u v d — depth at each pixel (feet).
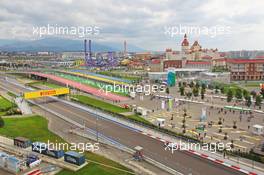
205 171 221.87
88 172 225.97
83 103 496.23
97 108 456.04
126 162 245.04
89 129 342.44
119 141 296.51
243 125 354.13
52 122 377.71
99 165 238.48
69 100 526.16
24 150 275.18
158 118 374.43
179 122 371.15
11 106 465.47
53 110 446.19
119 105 485.15
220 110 440.04
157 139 301.02
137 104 492.95
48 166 238.89
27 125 360.89
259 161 238.48
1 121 350.02
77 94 592.19
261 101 481.87
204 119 372.38
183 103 500.74
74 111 439.22
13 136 317.22
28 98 479.82
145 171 225.76
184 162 239.71
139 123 362.94
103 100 529.45
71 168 232.73
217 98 545.03
